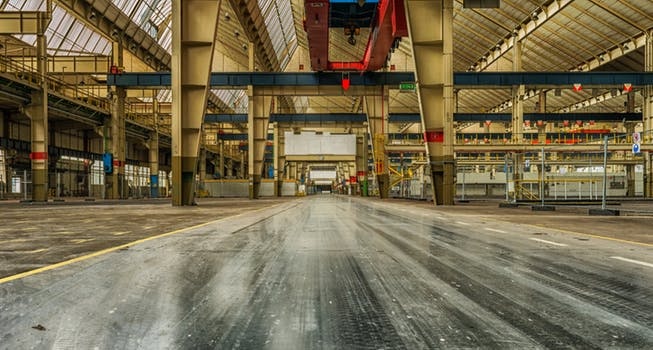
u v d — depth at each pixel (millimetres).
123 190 45312
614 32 45281
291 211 21031
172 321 3391
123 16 43375
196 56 26844
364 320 3418
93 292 4312
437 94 27188
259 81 46312
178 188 26891
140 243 8172
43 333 3117
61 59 42344
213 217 16141
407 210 21812
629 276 5117
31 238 9070
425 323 3340
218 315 3555
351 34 33969
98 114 44812
